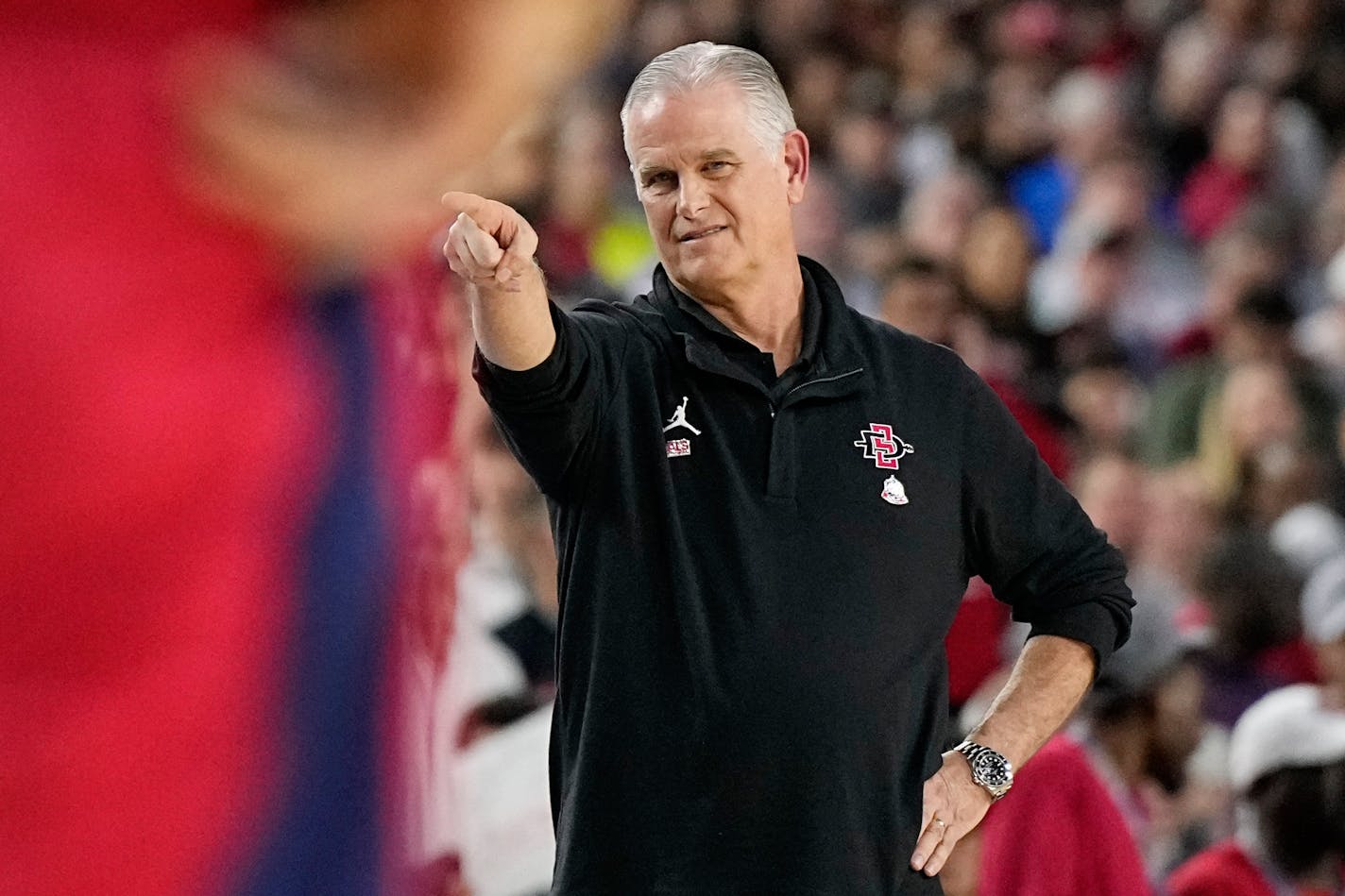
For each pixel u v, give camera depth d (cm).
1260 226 2997
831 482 997
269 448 294
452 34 268
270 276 290
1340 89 3641
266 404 293
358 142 272
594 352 989
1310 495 2483
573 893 956
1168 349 2898
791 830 946
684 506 980
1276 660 1727
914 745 998
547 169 2728
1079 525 1097
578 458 990
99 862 293
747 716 950
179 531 285
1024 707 1062
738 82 1032
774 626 960
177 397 280
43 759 284
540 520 1567
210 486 287
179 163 278
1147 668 1527
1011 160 3409
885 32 3800
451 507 363
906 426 1029
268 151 272
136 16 280
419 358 336
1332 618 1518
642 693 962
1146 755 1545
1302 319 3055
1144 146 3572
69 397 273
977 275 2847
